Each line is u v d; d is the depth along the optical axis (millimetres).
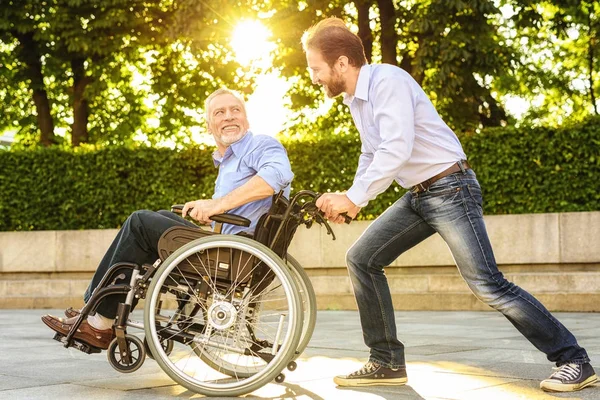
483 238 3670
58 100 19234
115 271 3824
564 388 3617
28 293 11898
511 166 10328
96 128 19422
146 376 4227
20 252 12109
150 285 3650
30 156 12367
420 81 15078
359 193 3625
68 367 4637
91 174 12141
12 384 3975
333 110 17719
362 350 5512
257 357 3928
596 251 9641
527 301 3652
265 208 3885
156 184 11914
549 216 9883
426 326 7559
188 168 11930
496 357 4996
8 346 5914
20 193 12336
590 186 10008
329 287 10703
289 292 3584
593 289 9484
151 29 16719
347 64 3727
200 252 3645
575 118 10258
